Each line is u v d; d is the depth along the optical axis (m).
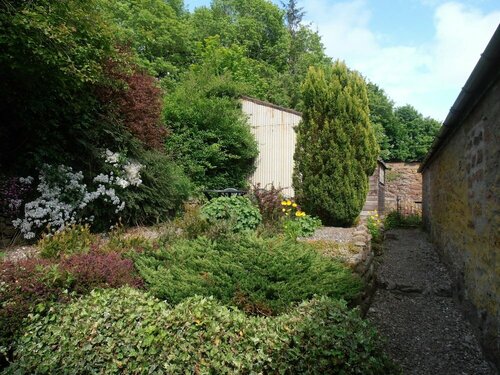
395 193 14.77
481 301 2.90
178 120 10.81
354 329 1.85
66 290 2.46
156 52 16.75
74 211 5.41
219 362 1.77
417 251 6.40
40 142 5.39
